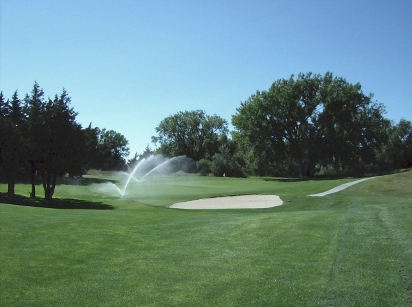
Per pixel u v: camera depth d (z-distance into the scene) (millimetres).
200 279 7020
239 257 8383
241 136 70562
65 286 6758
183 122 100625
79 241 10016
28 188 41719
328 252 8453
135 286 6734
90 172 79500
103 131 102062
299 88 65812
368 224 11336
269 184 46812
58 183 50125
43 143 29531
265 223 12539
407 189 27578
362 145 64812
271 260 8062
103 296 6312
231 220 13844
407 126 83188
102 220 13898
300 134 65375
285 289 6414
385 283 6523
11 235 10539
